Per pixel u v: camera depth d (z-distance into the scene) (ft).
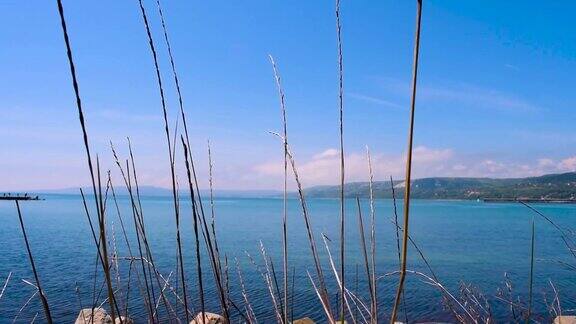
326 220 247.50
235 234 160.97
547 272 89.81
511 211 482.69
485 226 243.40
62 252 106.42
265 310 50.72
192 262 88.38
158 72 9.67
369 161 11.91
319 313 50.47
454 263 103.19
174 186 10.67
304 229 181.16
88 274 76.38
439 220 305.94
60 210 369.50
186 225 184.96
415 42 5.53
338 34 9.59
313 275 76.13
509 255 118.52
